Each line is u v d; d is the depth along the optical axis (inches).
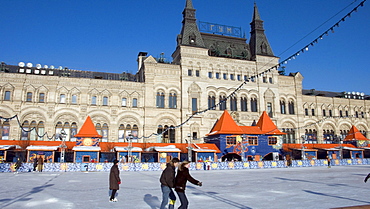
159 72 2554.1
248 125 2687.0
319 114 3073.3
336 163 2332.7
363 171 1686.8
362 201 687.1
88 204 664.4
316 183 1080.8
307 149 2516.0
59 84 2332.7
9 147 1893.5
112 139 2368.4
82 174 1487.5
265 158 2468.0
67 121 2306.8
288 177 1334.9
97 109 2377.0
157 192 860.6
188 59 2620.6
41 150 1941.4
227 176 1405.0
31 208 615.8
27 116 2226.9
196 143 2349.9
